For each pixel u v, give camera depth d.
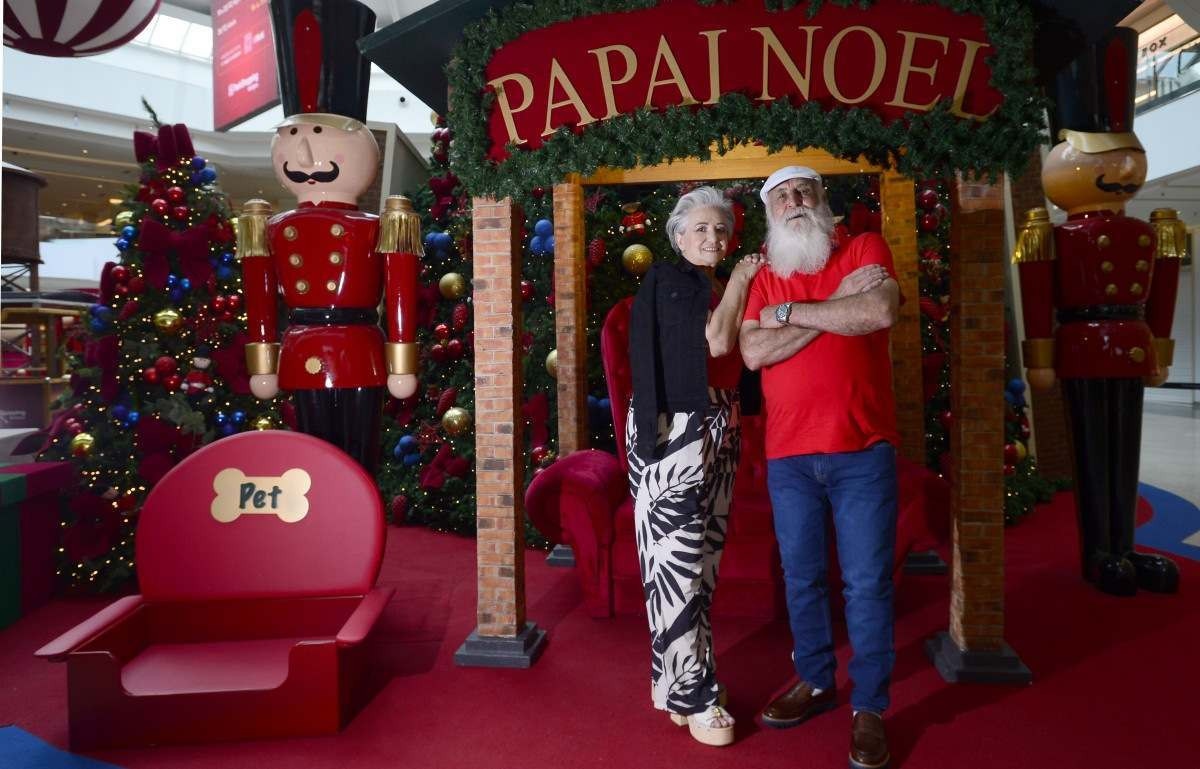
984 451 2.98
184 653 2.87
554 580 4.52
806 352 2.37
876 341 2.42
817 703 2.67
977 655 2.96
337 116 3.70
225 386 4.74
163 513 2.99
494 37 2.81
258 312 3.71
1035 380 4.10
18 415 8.88
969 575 3.00
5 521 3.82
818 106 2.57
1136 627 3.52
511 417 3.26
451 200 6.16
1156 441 10.32
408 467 6.07
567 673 3.13
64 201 19.62
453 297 5.91
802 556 2.52
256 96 12.46
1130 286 4.01
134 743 2.52
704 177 4.60
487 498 3.27
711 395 2.53
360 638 2.55
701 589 2.57
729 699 2.84
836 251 2.51
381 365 3.74
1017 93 2.53
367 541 3.04
